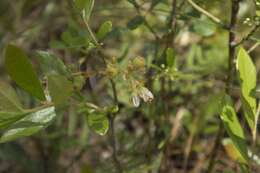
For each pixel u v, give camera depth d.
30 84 0.52
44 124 0.54
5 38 1.05
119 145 0.86
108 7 0.83
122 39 0.99
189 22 0.77
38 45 1.03
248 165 0.59
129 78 0.59
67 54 0.88
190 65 0.86
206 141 0.94
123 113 0.86
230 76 0.69
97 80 0.87
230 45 0.67
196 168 0.89
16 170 1.04
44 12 1.04
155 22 0.87
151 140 0.81
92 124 0.57
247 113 0.58
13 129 0.54
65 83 0.52
